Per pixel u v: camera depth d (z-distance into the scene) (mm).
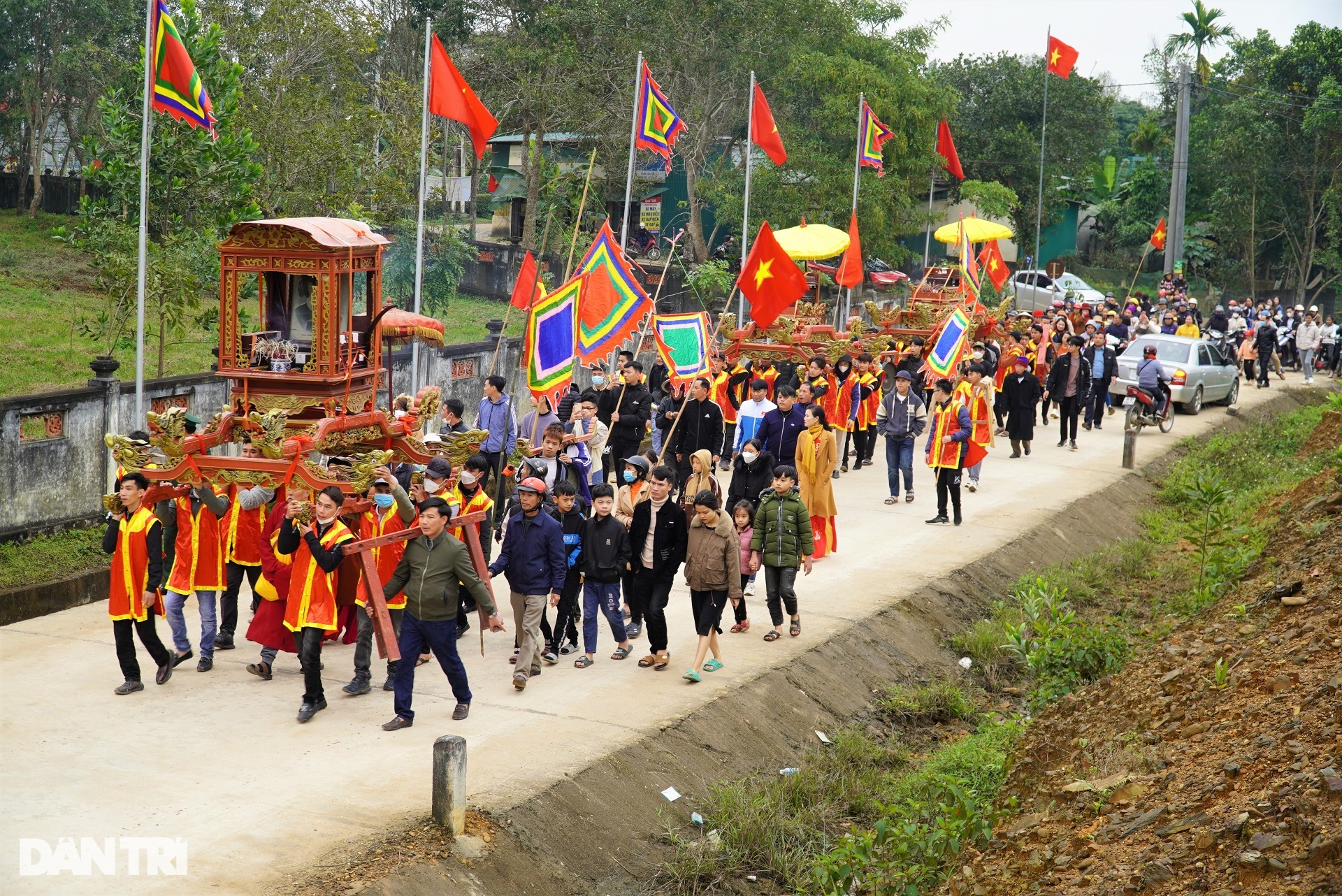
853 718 12109
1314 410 31000
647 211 41625
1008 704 13172
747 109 36781
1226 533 17297
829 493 15828
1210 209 55250
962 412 17969
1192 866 7039
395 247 30406
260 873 7547
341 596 11148
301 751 9516
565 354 13750
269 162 26391
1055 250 59406
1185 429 27766
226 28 28375
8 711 10117
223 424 11000
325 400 11062
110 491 15148
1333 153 49531
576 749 9781
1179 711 9406
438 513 9875
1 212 42312
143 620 10578
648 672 11789
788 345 21578
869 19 38438
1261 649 9789
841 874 8656
